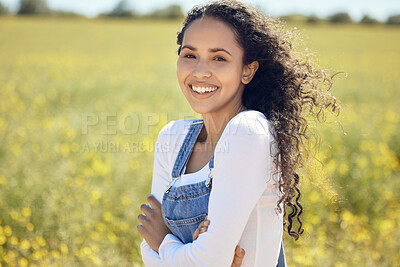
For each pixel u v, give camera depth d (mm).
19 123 9633
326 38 45219
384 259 4254
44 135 8516
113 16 87938
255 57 1964
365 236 4430
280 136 1865
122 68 21688
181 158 2092
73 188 5602
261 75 2039
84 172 6199
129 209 5180
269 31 1989
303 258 3848
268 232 1880
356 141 7848
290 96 2051
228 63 1905
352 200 5578
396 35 53469
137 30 53156
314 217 4840
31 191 5418
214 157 1809
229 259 1713
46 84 15523
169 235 1972
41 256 3951
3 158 6918
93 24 61250
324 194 5207
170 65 23578
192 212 1904
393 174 6746
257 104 2033
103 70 20641
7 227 4270
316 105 2189
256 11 1997
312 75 2184
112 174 6238
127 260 4301
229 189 1707
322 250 4188
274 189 1884
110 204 5254
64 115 10789
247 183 1706
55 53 27906
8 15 82000
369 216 5379
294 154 1927
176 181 2027
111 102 12570
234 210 1693
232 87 1937
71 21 68125
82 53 28859
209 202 1777
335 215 4996
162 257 1924
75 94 13953
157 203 2098
